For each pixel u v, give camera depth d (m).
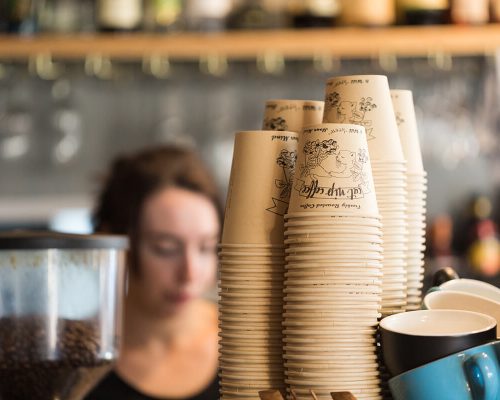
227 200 1.15
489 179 4.79
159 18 3.72
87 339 1.36
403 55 3.93
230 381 1.12
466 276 4.50
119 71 4.24
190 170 2.59
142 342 2.54
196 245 2.56
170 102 4.71
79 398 1.42
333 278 1.04
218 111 4.66
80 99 4.76
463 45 3.62
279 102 1.23
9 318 1.31
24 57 3.84
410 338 0.98
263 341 1.11
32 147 4.65
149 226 2.54
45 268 1.32
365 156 1.06
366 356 1.05
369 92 1.13
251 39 3.71
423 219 1.19
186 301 2.54
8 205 4.70
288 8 3.77
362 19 3.62
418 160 1.18
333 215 1.04
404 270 1.14
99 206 2.67
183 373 2.55
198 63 4.09
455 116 4.22
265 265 1.11
